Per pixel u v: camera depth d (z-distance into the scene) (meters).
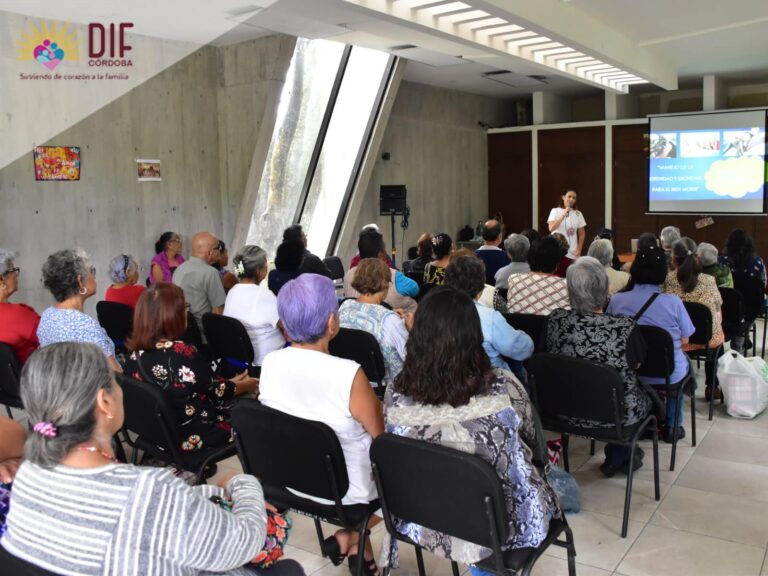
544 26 4.87
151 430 2.43
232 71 6.40
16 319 3.20
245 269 3.58
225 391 2.54
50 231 5.28
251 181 6.47
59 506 1.17
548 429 2.88
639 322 3.27
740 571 2.42
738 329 4.54
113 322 3.89
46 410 1.17
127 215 5.82
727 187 9.21
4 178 4.97
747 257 5.11
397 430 1.82
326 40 6.27
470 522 1.69
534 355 2.73
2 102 4.89
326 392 1.95
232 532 1.28
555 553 2.56
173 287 2.50
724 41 6.82
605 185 10.28
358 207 7.96
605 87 7.79
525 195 10.96
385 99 7.55
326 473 1.92
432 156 9.88
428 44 6.42
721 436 3.77
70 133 5.34
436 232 10.09
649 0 5.21
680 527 2.75
